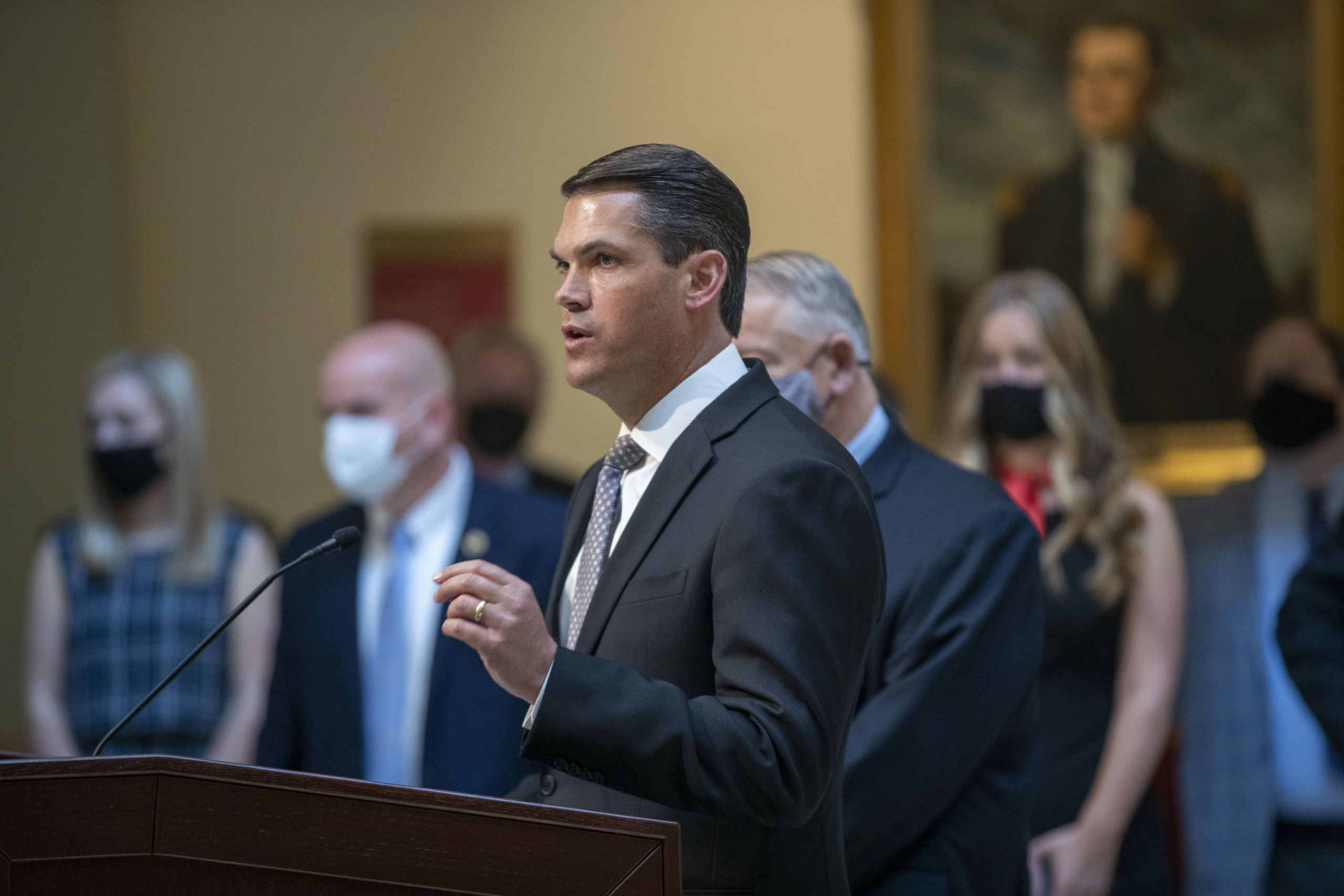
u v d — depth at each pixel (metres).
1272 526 13.65
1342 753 11.06
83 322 21.02
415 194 21.20
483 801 5.25
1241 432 19.20
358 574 12.32
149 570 14.59
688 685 6.00
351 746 11.85
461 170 21.12
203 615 14.46
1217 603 13.52
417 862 5.24
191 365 21.36
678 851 5.19
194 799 5.34
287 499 21.22
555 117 20.97
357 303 21.22
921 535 8.54
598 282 6.26
